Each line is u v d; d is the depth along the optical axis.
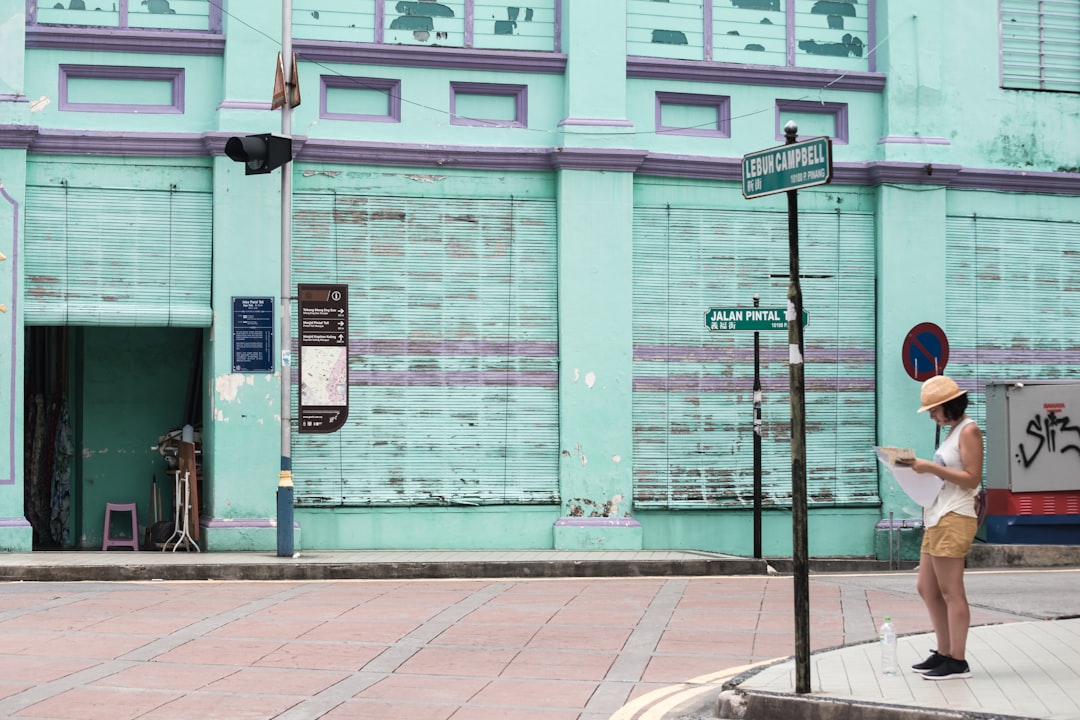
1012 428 15.93
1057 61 17.59
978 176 17.06
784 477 16.39
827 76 16.81
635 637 10.12
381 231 15.53
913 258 16.70
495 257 15.79
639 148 16.14
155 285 15.05
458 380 15.65
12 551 14.54
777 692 7.59
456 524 15.52
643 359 16.06
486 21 16.14
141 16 15.40
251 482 14.98
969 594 12.57
